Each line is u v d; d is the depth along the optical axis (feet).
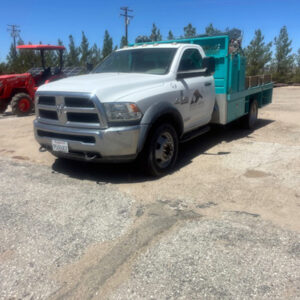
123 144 14.20
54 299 7.92
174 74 17.33
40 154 20.62
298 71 100.63
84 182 15.60
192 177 16.01
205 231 10.80
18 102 38.11
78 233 10.89
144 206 12.83
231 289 8.07
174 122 17.03
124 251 9.78
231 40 21.83
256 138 24.16
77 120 14.79
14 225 11.48
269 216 11.82
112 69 19.65
